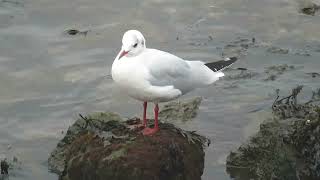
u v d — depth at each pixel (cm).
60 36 1428
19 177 1048
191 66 1047
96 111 1201
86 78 1296
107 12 1512
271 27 1473
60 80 1291
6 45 1391
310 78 1284
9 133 1150
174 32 1445
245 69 1317
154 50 1002
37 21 1476
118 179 966
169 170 973
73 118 1188
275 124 1086
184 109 1184
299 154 1034
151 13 1509
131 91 989
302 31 1457
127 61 968
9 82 1283
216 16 1505
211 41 1416
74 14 1504
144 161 962
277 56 1363
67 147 1073
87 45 1398
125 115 1184
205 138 1108
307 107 1148
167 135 1019
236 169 1043
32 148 1112
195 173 1016
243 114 1175
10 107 1216
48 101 1234
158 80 983
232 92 1244
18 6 1526
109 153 980
